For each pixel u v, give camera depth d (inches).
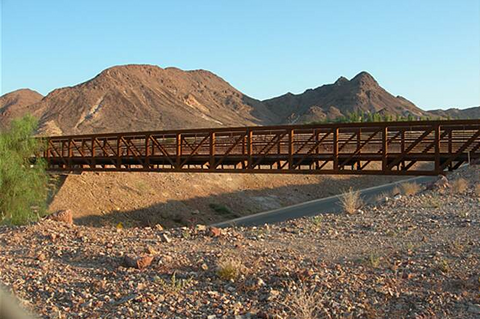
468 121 911.0
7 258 431.8
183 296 314.8
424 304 287.7
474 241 435.2
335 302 295.0
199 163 1293.1
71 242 496.4
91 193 1851.6
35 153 1184.8
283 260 389.7
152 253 422.6
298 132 1092.5
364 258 391.9
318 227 550.6
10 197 944.3
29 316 285.4
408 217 581.3
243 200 2293.3
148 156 1376.7
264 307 292.7
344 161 1031.6
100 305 304.2
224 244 464.8
